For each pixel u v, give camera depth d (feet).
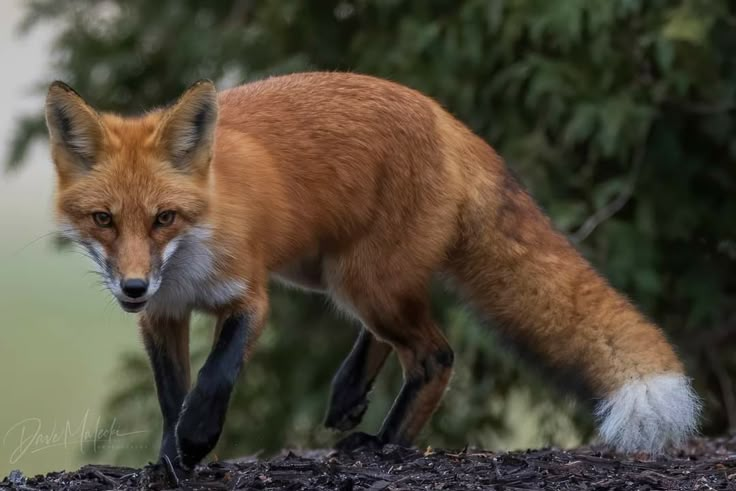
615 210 50.11
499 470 31.40
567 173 51.34
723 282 53.47
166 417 31.89
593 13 47.91
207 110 30.89
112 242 30.19
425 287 35.29
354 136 34.65
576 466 31.78
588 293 34.83
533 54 49.44
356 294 35.22
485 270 35.76
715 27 49.39
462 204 35.60
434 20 51.88
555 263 35.35
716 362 54.65
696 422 33.24
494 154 36.78
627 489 29.53
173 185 30.45
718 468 31.91
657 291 48.98
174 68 56.39
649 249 49.52
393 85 36.01
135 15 57.72
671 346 34.14
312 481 29.84
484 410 54.80
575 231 50.78
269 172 33.37
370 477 30.40
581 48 49.83
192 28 55.57
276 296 55.52
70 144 30.83
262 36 54.65
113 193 30.14
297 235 34.19
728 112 50.67
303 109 34.88
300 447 51.21
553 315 34.96
